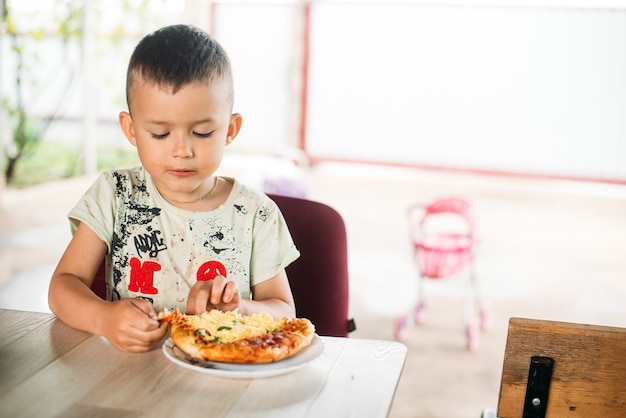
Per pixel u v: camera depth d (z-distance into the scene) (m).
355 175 7.50
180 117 1.14
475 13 7.41
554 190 7.21
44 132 6.29
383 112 7.84
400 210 6.01
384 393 0.95
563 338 1.02
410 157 7.88
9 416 0.86
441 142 7.77
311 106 7.98
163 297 1.35
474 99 7.60
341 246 1.77
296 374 1.00
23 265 3.85
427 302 3.79
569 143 7.45
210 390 0.94
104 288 1.57
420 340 3.25
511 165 7.65
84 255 1.31
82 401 0.90
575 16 7.19
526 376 1.04
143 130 1.17
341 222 1.77
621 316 3.75
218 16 7.96
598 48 7.20
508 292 4.03
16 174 5.87
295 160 4.47
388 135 7.88
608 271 4.56
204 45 1.19
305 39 7.81
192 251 1.37
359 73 7.80
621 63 7.18
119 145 6.88
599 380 1.02
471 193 6.87
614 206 6.62
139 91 1.15
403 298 3.85
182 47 1.16
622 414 1.03
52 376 0.96
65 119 7.00
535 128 7.50
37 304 3.30
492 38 7.43
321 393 0.94
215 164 1.21
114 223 1.36
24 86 5.87
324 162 8.02
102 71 6.59
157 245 1.36
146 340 1.03
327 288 1.75
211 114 1.17
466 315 3.47
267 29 7.89
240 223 1.41
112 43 6.58
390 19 7.61
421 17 7.54
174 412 0.88
